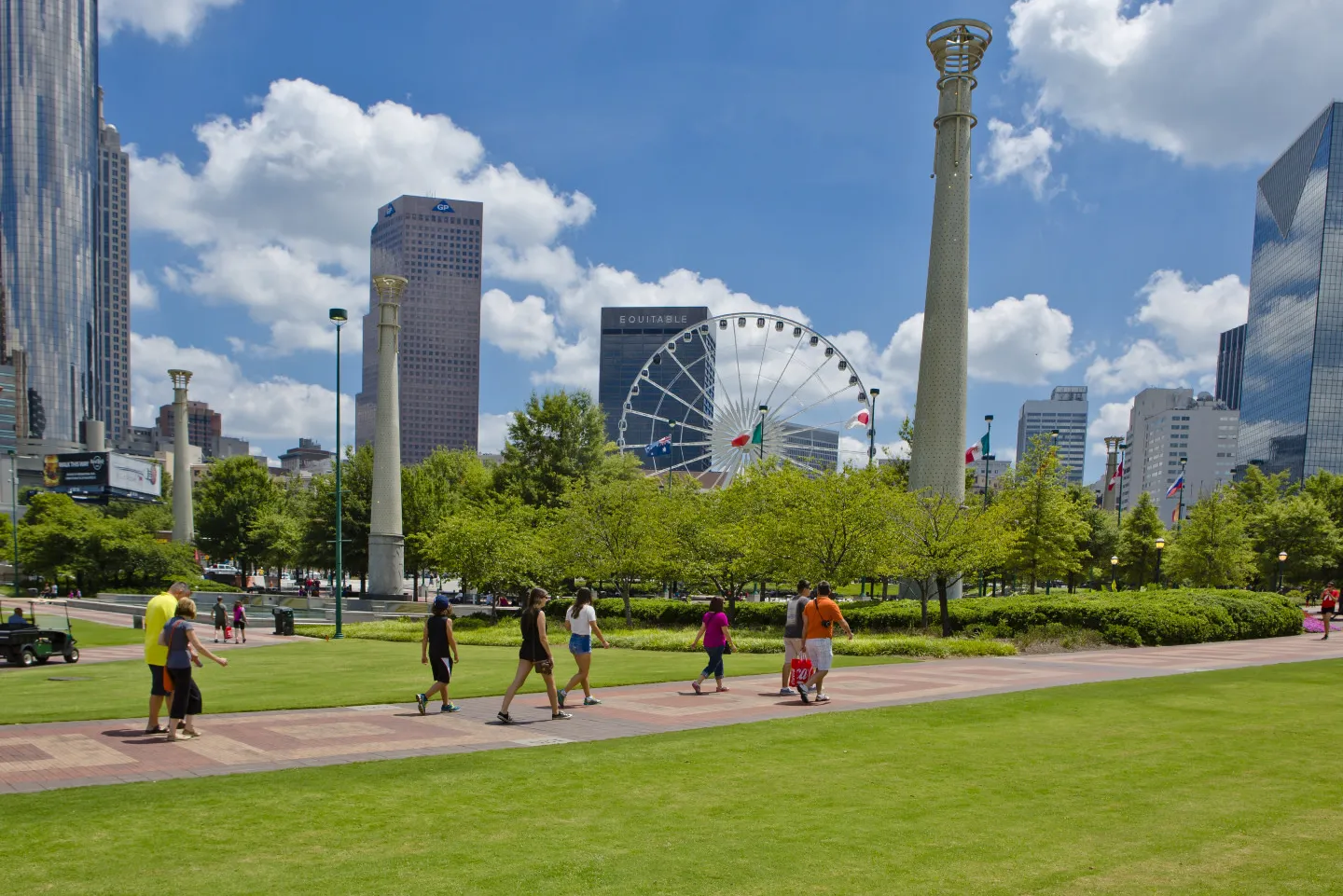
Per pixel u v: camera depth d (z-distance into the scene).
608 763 10.41
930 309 42.97
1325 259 151.88
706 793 9.02
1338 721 13.21
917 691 16.78
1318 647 28.92
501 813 8.25
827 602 15.24
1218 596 35.81
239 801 8.62
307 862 6.84
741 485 47.41
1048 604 30.77
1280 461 161.25
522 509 49.56
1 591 79.38
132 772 9.96
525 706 15.08
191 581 74.44
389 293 58.34
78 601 63.91
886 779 9.56
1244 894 6.12
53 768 10.15
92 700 16.80
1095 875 6.52
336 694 17.00
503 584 44.31
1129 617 29.09
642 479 48.62
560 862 6.86
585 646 14.93
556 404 68.62
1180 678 18.55
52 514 81.25
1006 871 6.64
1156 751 11.04
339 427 40.84
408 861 6.90
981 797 8.81
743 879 6.48
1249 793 8.91
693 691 16.77
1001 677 19.22
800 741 11.63
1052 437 54.91
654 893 6.21
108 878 6.47
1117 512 79.50
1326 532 60.22
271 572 104.44
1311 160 157.25
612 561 40.25
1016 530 41.44
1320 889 6.22
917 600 39.75
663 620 41.38
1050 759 10.55
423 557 61.47
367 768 10.09
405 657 27.00
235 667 23.62
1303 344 155.12
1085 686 17.06
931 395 42.62
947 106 43.12
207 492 86.88
